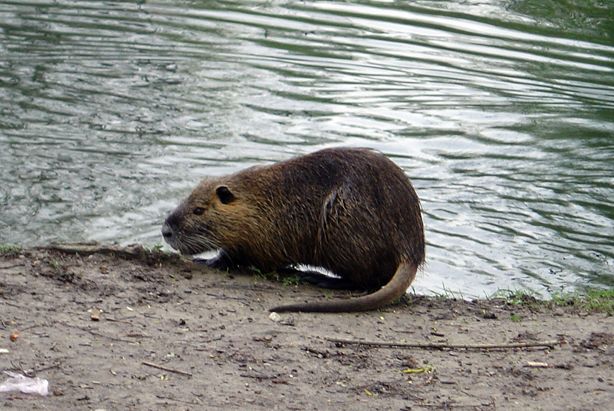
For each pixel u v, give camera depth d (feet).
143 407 21.40
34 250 30.96
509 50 71.56
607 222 44.24
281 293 30.55
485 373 24.70
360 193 32.07
